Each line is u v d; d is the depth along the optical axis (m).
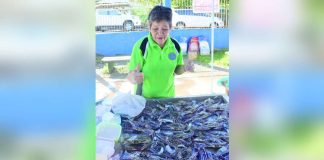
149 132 1.90
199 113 1.99
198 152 1.86
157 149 1.85
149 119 1.95
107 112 1.90
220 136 1.89
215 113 1.98
